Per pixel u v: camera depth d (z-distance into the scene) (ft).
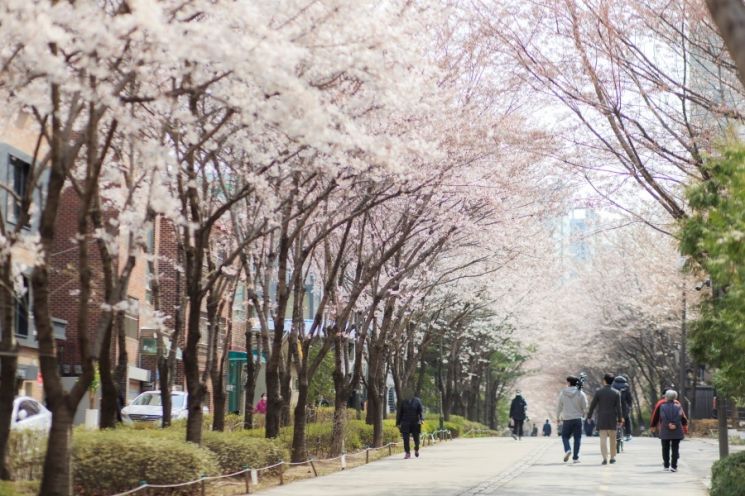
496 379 228.84
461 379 189.26
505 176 75.56
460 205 82.53
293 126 35.47
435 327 132.16
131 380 128.16
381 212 83.97
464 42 66.59
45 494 36.55
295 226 74.33
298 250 75.72
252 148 43.57
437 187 72.13
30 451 49.93
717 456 92.63
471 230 87.45
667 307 144.87
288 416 83.41
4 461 41.60
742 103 61.31
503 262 109.40
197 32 32.71
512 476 65.36
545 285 155.63
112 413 55.06
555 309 194.29
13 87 35.35
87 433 49.21
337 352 86.58
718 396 68.18
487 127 67.67
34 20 30.35
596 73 59.21
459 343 175.63
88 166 36.58
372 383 100.94
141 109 46.32
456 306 140.05
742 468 46.52
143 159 38.50
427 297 120.47
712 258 43.88
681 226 52.21
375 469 72.23
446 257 108.58
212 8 35.32
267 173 55.26
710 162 45.98
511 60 64.03
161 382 73.97
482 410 241.55
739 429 158.40
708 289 76.95
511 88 69.10
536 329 196.03
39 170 40.47
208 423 90.68
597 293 183.62
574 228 113.19
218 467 53.06
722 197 46.57
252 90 36.86
